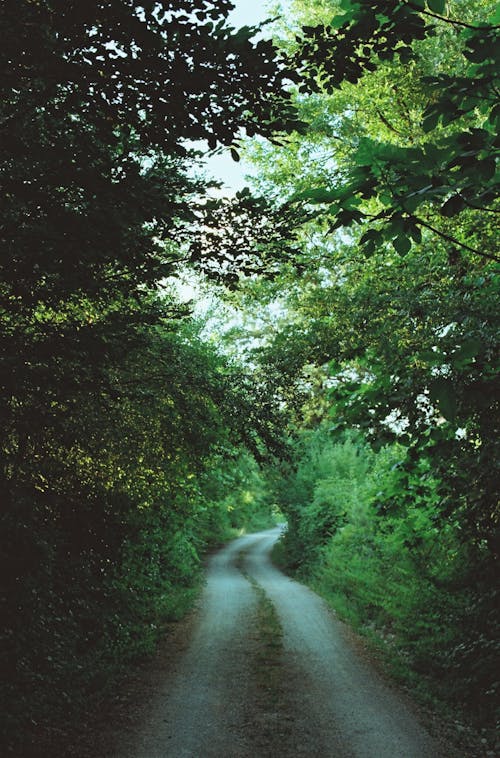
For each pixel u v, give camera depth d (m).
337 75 4.48
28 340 5.34
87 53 4.10
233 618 14.20
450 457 7.55
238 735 6.59
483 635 8.84
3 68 4.11
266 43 4.24
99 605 10.68
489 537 8.29
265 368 10.19
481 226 7.20
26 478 7.99
